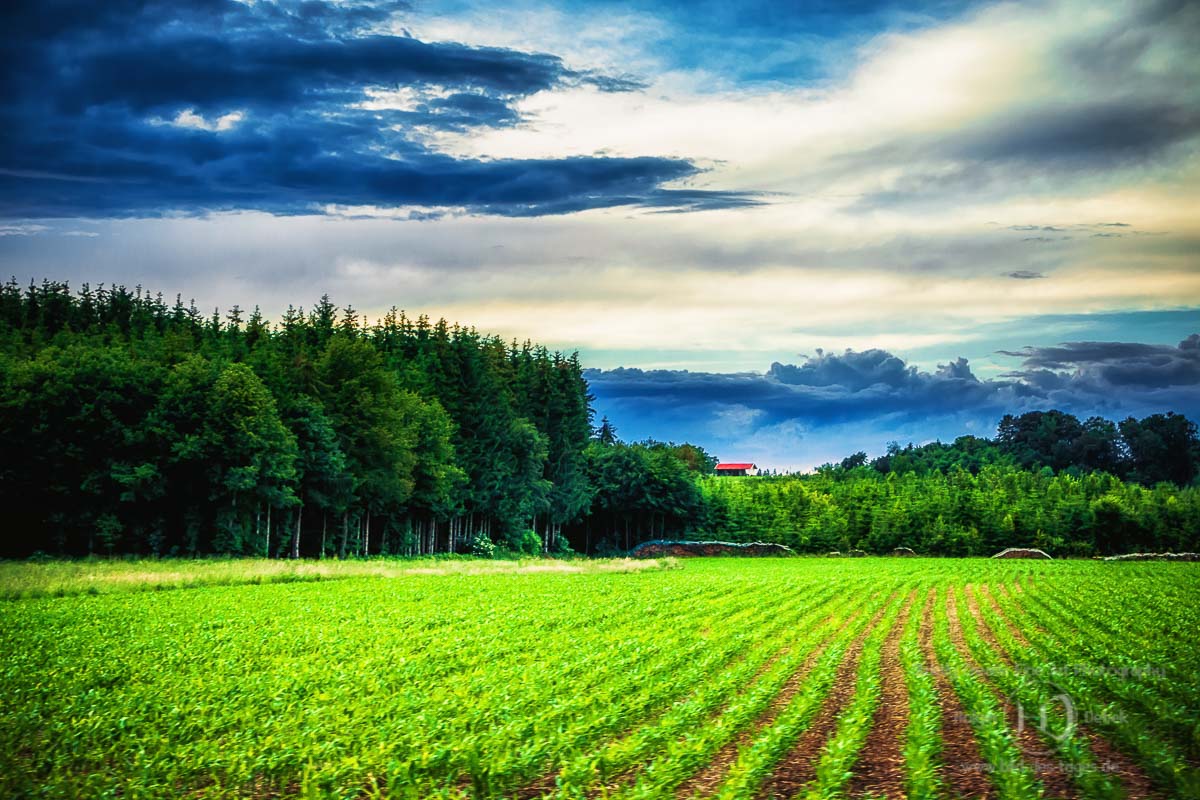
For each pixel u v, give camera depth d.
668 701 21.53
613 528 134.00
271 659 25.81
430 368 103.69
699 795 14.62
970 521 121.38
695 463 197.62
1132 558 107.31
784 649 30.44
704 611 41.31
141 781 14.62
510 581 58.75
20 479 65.94
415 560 79.50
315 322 109.56
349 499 81.38
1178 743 18.14
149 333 92.19
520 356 124.94
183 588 47.84
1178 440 195.88
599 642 30.03
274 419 72.44
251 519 74.81
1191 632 35.50
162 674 23.47
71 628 31.77
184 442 68.69
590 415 135.25
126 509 69.62
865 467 189.88
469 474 100.19
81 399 67.50
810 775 15.98
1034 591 57.59
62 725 17.89
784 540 125.81
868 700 21.12
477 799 14.48
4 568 51.53
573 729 17.44
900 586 61.56
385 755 15.97
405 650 27.50
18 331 84.50
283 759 15.57
